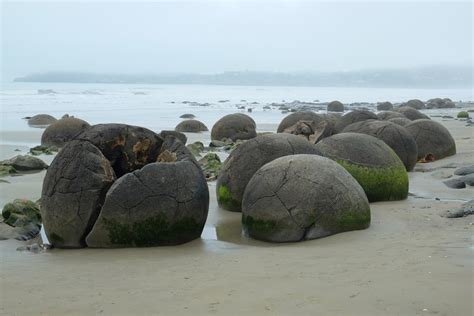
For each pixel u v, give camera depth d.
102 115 39.50
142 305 5.45
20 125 31.38
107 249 7.75
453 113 44.56
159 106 53.59
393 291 5.50
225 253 7.47
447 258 6.62
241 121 24.95
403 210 9.91
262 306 5.24
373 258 6.78
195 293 5.71
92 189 7.74
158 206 7.74
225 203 10.54
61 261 7.25
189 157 8.36
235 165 10.45
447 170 14.56
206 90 123.31
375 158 10.94
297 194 8.09
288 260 6.87
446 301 5.21
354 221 8.31
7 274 6.69
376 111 47.16
